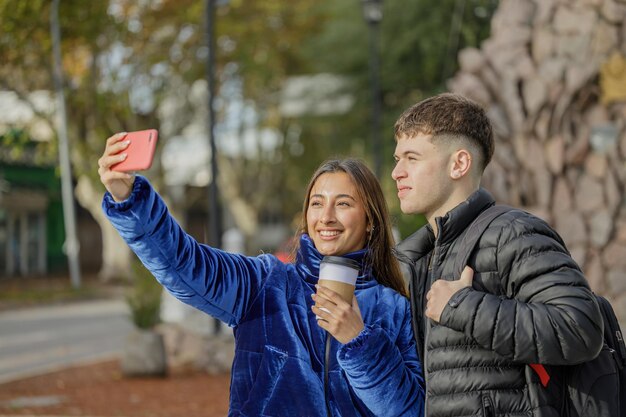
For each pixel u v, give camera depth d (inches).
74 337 571.5
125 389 343.9
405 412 90.1
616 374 87.7
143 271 394.0
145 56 927.7
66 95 927.7
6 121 988.6
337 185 97.1
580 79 376.5
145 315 386.6
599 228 372.8
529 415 84.2
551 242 85.7
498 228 87.4
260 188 1407.5
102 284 1114.7
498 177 388.5
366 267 98.0
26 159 1220.5
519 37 395.9
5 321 687.1
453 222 89.7
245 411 91.4
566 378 86.6
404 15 915.4
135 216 85.2
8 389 344.8
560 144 379.9
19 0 748.0
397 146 95.8
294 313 94.1
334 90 1067.3
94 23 837.8
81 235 1498.5
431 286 86.4
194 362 400.2
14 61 820.0
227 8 970.1
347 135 1090.1
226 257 94.3
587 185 378.0
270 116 1293.1
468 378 85.3
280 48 1107.3
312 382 91.1
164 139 1051.3
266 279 95.3
